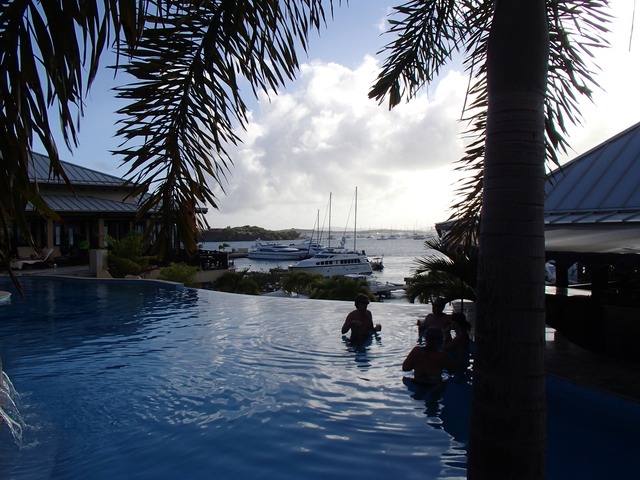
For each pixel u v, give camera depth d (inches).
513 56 92.3
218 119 146.6
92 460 187.0
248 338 399.9
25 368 312.3
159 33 140.9
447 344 354.6
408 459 191.0
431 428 222.5
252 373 303.4
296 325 454.0
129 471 179.2
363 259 2454.5
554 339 360.8
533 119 92.3
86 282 761.0
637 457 193.2
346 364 324.8
